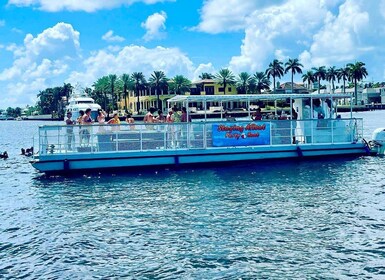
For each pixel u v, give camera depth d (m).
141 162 24.62
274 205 16.98
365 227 14.11
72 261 11.96
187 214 16.05
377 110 161.75
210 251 12.44
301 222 14.77
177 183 21.44
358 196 18.17
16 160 35.16
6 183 23.36
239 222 14.95
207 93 128.12
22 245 13.20
